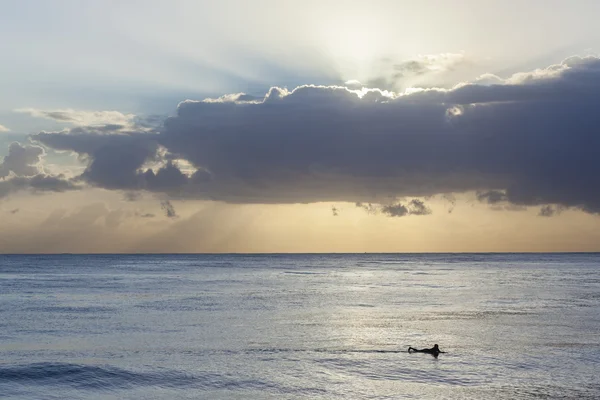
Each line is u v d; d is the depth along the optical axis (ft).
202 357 134.41
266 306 236.43
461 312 215.31
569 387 108.99
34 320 192.95
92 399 106.42
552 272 547.08
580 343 149.89
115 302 250.37
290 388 110.01
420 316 203.62
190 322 188.65
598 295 286.25
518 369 121.90
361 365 126.00
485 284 371.76
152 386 112.47
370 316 203.62
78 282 383.86
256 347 145.69
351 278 447.83
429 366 124.88
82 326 179.93
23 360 131.54
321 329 173.78
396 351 140.15
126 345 148.87
